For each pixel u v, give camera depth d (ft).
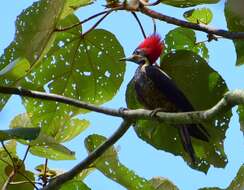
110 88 35.88
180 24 30.25
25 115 34.22
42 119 34.94
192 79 34.42
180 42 35.35
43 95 32.14
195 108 35.12
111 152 31.35
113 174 31.63
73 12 31.40
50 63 35.32
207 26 30.30
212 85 34.22
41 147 29.71
